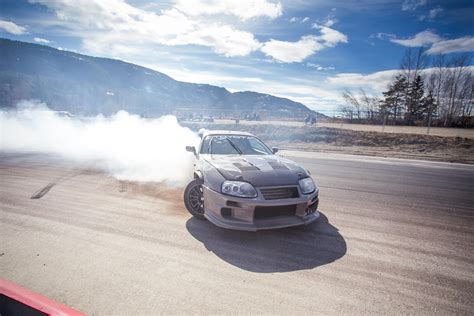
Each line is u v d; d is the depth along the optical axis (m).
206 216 2.99
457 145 12.90
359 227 3.28
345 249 2.69
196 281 2.07
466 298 1.97
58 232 2.87
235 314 1.72
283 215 2.93
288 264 2.37
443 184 5.89
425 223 3.50
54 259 2.32
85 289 1.92
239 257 2.46
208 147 4.05
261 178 2.89
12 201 3.82
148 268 2.23
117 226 3.07
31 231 2.88
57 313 1.65
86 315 1.66
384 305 1.86
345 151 12.40
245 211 2.77
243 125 20.05
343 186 5.44
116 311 1.71
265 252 2.57
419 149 13.03
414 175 6.84
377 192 5.03
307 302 1.86
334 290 2.01
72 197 4.09
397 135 14.95
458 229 3.32
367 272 2.28
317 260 2.45
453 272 2.33
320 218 3.55
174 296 1.88
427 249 2.75
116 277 2.08
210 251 2.55
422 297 1.96
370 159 9.80
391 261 2.48
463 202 4.52
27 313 1.73
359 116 32.66
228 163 3.34
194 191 3.38
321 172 6.93
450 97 30.67
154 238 2.79
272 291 1.97
